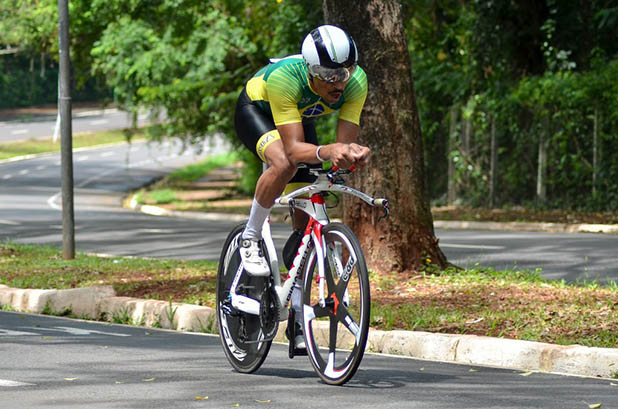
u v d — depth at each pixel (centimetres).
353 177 1911
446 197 4484
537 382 1082
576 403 957
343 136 1048
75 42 5466
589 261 2311
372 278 1828
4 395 993
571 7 4284
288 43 4744
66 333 1480
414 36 4850
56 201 5378
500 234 3173
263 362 1166
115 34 5106
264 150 1040
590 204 3925
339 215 3950
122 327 1573
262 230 1101
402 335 1320
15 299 1830
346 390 1017
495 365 1224
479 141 4322
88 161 9300
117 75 5281
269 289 1086
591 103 3903
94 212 4531
